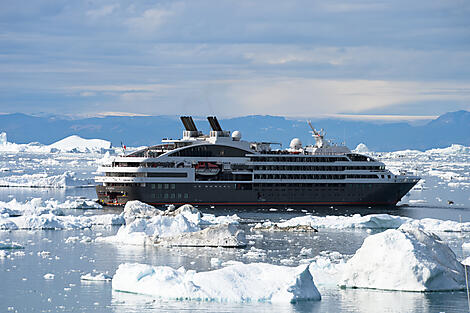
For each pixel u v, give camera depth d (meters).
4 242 141.75
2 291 98.31
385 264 97.38
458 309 88.06
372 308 88.62
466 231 169.62
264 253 132.62
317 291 93.88
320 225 177.25
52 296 95.38
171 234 150.38
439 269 95.56
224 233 142.38
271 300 91.56
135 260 123.44
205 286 93.81
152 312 87.12
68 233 158.88
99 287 100.62
